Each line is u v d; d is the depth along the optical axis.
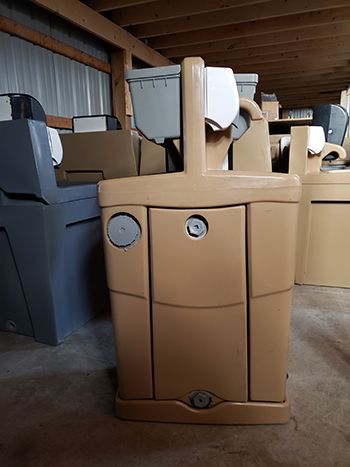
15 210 1.31
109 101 3.53
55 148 1.32
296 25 3.53
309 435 0.89
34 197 1.28
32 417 0.99
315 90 6.66
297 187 0.79
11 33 2.30
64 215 1.36
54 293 1.36
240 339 0.88
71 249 1.44
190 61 0.76
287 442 0.87
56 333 1.38
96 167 1.87
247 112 1.03
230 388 0.91
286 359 0.90
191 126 0.78
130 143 1.79
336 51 4.45
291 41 3.96
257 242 0.81
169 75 0.79
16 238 1.34
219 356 0.89
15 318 1.48
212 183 0.79
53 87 2.74
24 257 1.35
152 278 0.87
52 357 1.30
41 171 1.22
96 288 1.64
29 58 2.48
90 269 1.58
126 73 0.82
